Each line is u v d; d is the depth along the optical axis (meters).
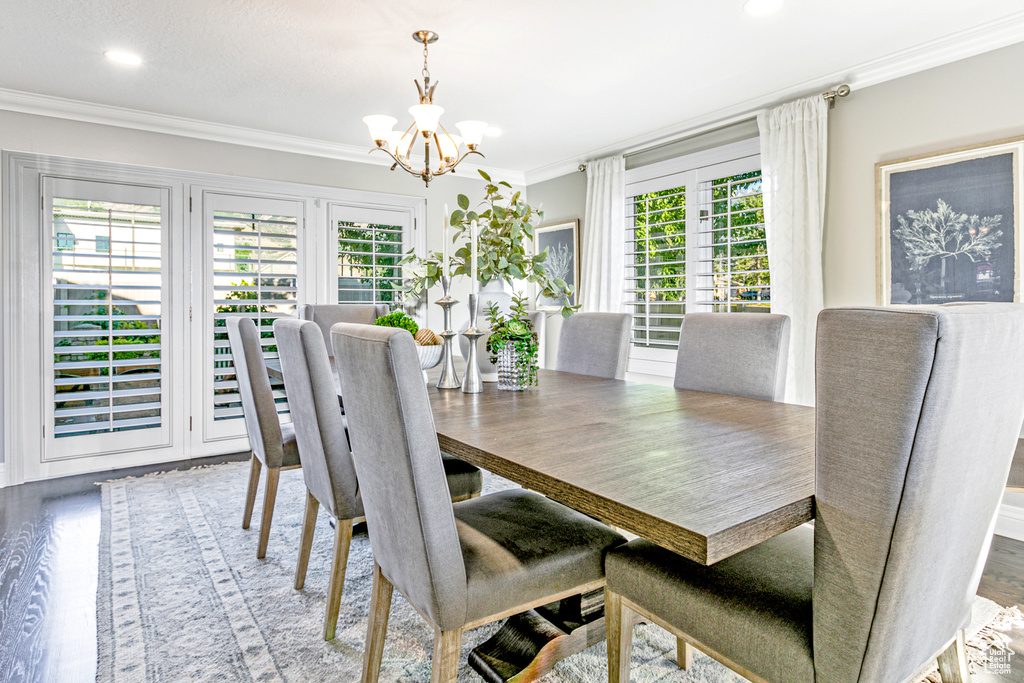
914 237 2.66
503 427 1.40
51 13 2.25
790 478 0.98
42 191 3.22
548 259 4.95
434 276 2.04
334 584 1.66
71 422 3.35
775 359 1.94
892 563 0.76
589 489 0.92
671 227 3.95
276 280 3.99
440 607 1.07
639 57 2.70
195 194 3.68
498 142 4.14
